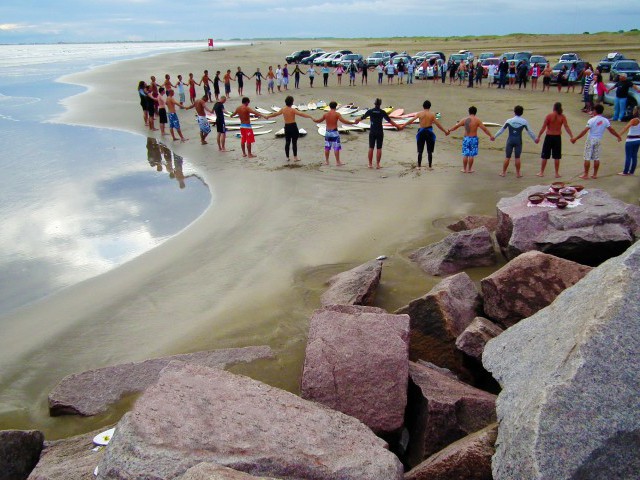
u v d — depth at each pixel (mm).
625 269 3830
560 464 2898
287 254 9383
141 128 22688
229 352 6438
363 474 3459
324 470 3438
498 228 8602
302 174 14461
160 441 3398
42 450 4699
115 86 37969
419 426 4531
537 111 22188
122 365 6215
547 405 3131
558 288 5848
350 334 5223
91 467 3869
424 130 14211
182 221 11758
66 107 28672
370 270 7559
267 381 5906
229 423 3705
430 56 43219
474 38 102812
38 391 6105
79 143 20125
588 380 3191
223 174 15055
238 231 10648
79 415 5562
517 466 3020
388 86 33688
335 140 15055
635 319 3443
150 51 119188
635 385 3150
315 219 11016
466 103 25219
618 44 58656
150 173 15805
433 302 6012
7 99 32469
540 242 7453
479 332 5352
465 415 4418
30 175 16016
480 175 13539
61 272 9500
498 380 4031
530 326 4281
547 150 12969
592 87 21094
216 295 8102
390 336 5160
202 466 3078
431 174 13867
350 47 84250
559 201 7934
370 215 11039
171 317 7562
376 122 14305
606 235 7133
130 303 8055
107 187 14633
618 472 2916
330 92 31281
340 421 4047
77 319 7684
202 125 18969
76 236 11195
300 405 4125
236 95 31734
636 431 2990
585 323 3568
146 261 9531
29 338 7242
